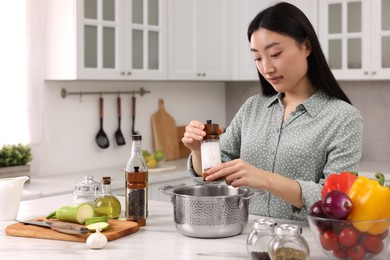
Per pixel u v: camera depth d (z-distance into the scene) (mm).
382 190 1508
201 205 1824
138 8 4012
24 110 3789
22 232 1926
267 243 1566
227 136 2441
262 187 1858
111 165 4344
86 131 4164
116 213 2084
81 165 4141
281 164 2219
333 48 4156
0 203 2150
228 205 1834
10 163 3547
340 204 1491
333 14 4141
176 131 4766
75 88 4078
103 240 1758
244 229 1965
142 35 4051
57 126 3980
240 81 5137
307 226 2023
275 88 2160
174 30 4242
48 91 3912
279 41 2041
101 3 3770
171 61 4230
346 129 2096
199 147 2117
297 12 2068
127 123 4449
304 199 1877
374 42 3990
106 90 4277
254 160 2299
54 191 3348
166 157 4668
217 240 1838
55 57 3779
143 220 2037
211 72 4504
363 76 4047
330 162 2088
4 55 3699
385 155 4469
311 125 2174
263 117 2314
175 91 4797
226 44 4586
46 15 3807
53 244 1823
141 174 2025
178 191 1954
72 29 3654
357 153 2084
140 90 4496
